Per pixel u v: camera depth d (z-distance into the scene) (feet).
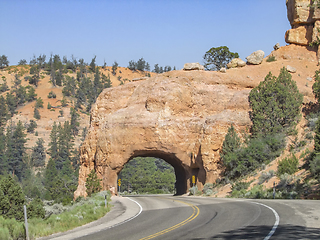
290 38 208.23
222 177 153.17
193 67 186.60
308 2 208.33
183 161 164.86
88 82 620.08
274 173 121.80
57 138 452.35
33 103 562.66
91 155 180.45
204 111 173.27
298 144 134.92
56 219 67.26
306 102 163.12
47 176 321.93
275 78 161.99
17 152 404.16
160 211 75.20
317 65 194.90
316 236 37.55
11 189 92.07
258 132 153.07
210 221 53.57
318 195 86.48
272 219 50.21
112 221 64.44
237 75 184.85
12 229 54.65
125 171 355.97
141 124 163.94
